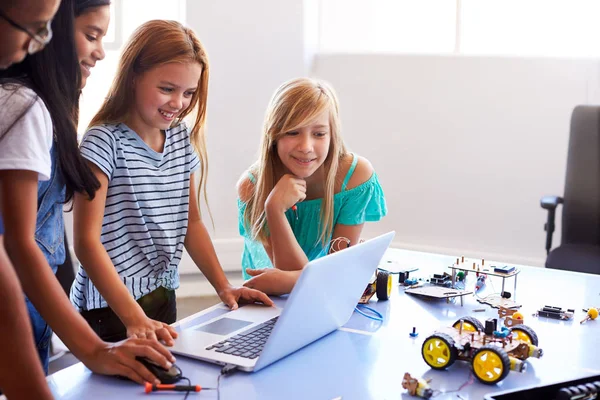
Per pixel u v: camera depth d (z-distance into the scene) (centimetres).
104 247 145
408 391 100
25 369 86
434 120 317
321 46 326
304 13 306
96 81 309
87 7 126
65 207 287
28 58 112
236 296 141
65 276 197
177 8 304
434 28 319
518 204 313
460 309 139
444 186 321
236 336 119
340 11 323
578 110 251
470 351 107
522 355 109
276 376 105
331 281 111
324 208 174
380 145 324
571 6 302
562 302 143
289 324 106
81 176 123
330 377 105
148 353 103
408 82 316
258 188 172
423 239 327
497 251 318
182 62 138
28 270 105
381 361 112
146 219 148
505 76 305
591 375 100
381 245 125
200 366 108
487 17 313
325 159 172
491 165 313
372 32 324
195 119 157
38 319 126
